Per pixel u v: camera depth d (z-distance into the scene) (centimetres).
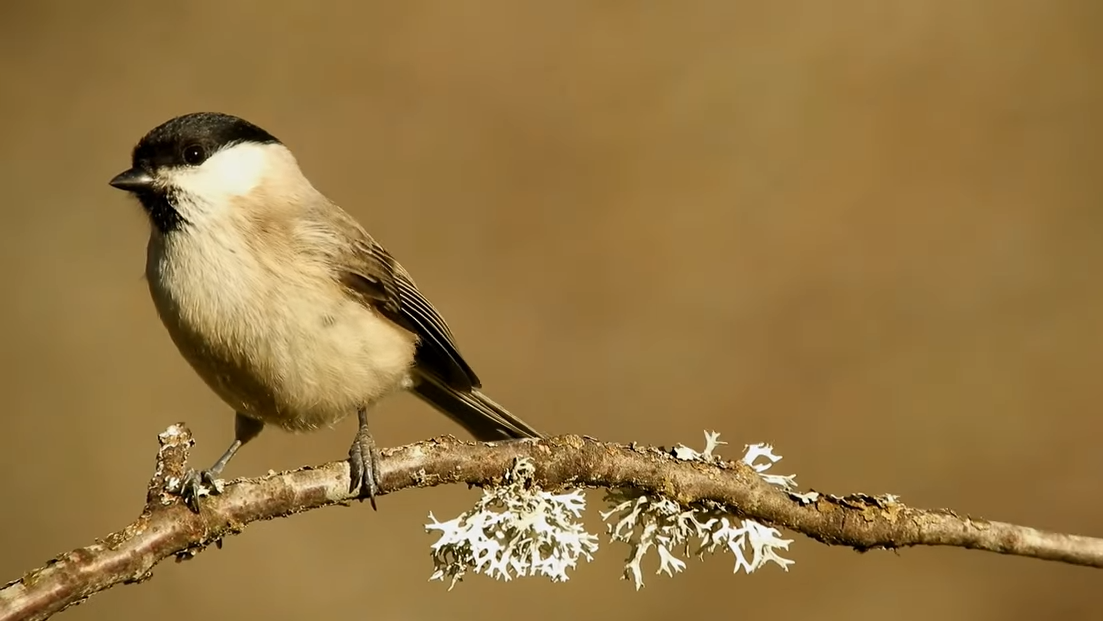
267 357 723
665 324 1232
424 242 1298
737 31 1444
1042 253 1265
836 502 594
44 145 1381
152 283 727
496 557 586
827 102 1383
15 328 1245
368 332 753
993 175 1309
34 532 1092
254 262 719
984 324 1214
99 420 1171
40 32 1473
